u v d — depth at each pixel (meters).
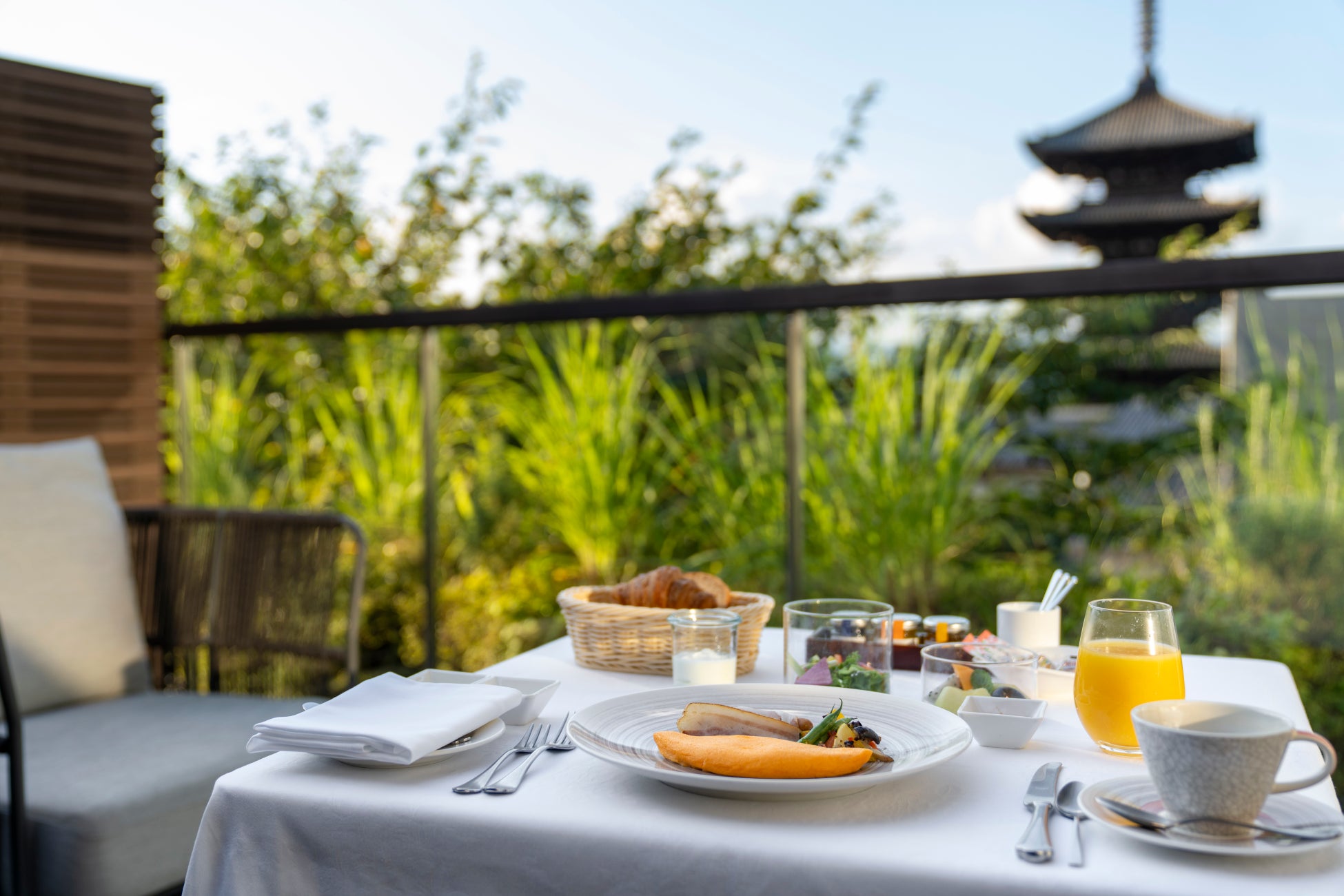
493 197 5.30
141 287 2.95
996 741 1.00
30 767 1.64
